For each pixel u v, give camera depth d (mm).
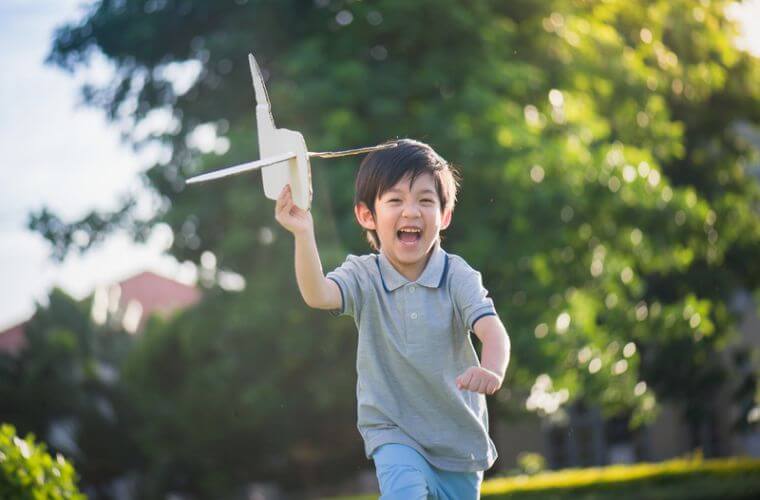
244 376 18094
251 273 17125
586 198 16375
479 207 15883
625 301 17891
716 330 20766
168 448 25469
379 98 16500
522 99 17125
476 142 15633
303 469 25422
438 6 16656
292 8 18219
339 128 16109
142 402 25969
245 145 17031
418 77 16781
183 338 19500
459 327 4555
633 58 18031
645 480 14438
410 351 4516
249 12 18203
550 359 15914
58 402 27266
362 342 4602
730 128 21531
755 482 14031
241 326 16938
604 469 15906
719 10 20000
